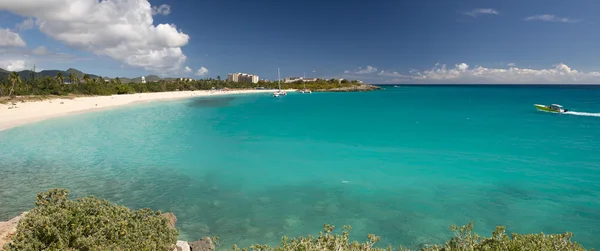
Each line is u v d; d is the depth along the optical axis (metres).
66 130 37.84
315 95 144.12
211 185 18.94
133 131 38.41
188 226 13.80
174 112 62.66
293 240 8.36
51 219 7.48
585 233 13.11
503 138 34.28
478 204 16.03
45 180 19.25
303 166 23.06
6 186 18.09
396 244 12.39
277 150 28.45
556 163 23.59
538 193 17.44
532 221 14.20
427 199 16.77
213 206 15.88
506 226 13.80
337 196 17.25
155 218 9.73
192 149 28.56
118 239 8.05
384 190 18.08
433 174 21.03
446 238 12.78
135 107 70.62
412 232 13.30
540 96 120.75
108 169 21.80
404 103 90.94
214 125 44.69
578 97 111.75
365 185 18.94
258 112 64.62
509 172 21.31
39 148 27.78
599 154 26.42
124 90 107.38
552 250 6.95
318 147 29.78
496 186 18.59
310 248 7.71
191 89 153.12
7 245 7.31
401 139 34.03
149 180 19.69
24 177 19.77
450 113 61.12
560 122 46.28
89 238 7.42
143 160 24.38
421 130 40.34
